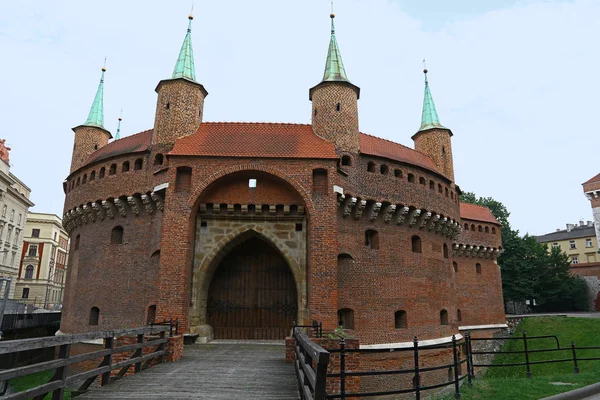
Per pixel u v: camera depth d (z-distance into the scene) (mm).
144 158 26000
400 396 24328
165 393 11227
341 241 24906
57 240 91938
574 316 46719
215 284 24766
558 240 96812
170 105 26016
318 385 6039
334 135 26203
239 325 24219
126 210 26484
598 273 75000
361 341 24109
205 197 23578
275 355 18000
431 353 26875
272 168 22953
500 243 47125
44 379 29391
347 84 27328
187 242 21812
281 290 24766
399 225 27562
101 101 35938
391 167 27359
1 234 64000
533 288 67250
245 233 23781
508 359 35469
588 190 59156
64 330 29391
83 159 33500
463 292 43062
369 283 25359
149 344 15016
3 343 6770
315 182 23344
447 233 31719
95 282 26953
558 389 13336
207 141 24578
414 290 27141
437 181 30172
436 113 35469
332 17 30203
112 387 11883
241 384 12359
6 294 30281
